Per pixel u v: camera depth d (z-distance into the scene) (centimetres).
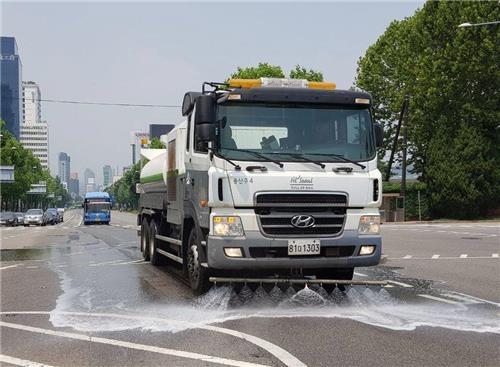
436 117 4384
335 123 873
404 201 4462
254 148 841
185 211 1004
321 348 616
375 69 4981
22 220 6259
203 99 830
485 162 4147
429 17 4372
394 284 1082
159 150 1424
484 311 820
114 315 802
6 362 577
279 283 880
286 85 898
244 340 650
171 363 566
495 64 4059
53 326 735
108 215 5553
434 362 566
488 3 4062
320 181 837
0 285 1120
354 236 848
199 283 927
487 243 2133
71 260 1627
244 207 824
